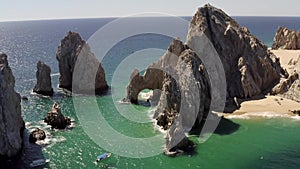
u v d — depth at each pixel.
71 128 75.88
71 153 63.19
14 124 64.06
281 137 69.62
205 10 103.81
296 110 82.88
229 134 71.00
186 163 58.66
